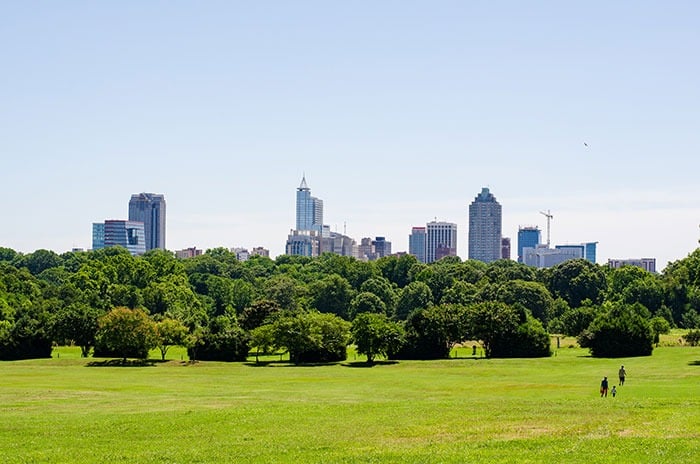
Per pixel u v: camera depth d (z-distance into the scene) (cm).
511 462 3616
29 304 16138
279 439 4428
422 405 5825
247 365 10881
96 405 6156
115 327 11175
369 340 11044
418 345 11500
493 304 11850
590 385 7475
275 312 14188
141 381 8488
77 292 18712
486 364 10238
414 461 3703
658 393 6438
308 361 11419
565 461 3612
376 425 4856
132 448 4225
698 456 3647
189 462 3803
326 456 3881
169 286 19688
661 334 15600
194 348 11619
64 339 12238
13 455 4034
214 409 5766
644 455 3681
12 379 8706
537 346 11494
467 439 4284
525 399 6197
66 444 4362
